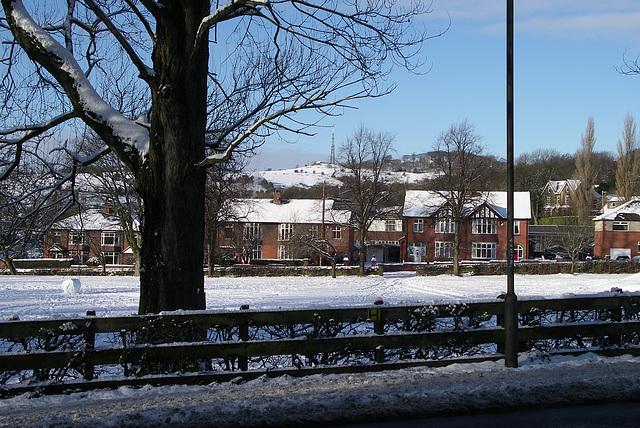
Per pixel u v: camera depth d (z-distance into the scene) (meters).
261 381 8.36
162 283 9.45
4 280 43.41
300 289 38.91
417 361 9.23
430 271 54.34
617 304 10.48
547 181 116.81
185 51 9.59
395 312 9.24
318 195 118.88
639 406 7.62
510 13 9.83
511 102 9.83
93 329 8.15
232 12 9.53
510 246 9.59
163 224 9.55
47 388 7.79
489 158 60.62
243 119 10.80
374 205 55.56
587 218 76.44
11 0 9.65
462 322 9.60
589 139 77.06
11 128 10.02
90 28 11.12
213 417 6.84
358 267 54.78
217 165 15.34
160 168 9.60
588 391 8.05
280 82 10.76
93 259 61.59
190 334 8.46
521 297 10.24
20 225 12.58
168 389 8.01
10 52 11.65
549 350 10.05
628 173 81.06
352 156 54.12
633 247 74.56
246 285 42.28
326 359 8.96
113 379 8.02
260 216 75.62
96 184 43.69
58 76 9.76
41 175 12.72
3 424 6.45
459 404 7.46
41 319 7.96
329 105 9.72
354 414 7.04
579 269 55.16
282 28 9.92
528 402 7.64
